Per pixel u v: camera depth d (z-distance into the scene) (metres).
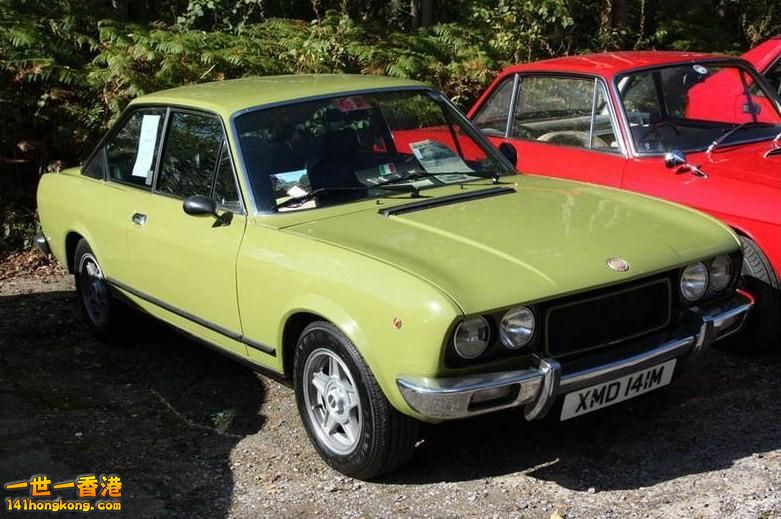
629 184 5.73
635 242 3.95
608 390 3.78
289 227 4.16
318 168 4.49
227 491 3.97
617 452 4.15
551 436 4.34
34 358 5.73
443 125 5.09
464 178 4.81
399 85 5.12
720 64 6.48
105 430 4.66
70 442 4.52
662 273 3.92
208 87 5.25
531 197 4.54
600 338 3.77
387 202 4.40
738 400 4.66
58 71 8.74
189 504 3.88
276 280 4.04
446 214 4.22
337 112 4.75
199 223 4.56
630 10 13.71
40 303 6.83
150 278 5.04
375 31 11.64
